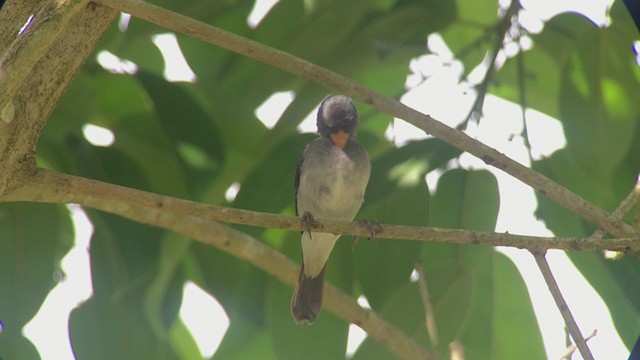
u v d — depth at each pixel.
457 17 11.22
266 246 10.83
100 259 10.93
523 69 11.25
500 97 12.23
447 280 10.53
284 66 8.00
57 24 6.52
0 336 10.54
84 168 10.66
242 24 11.85
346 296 10.76
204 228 10.48
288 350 10.91
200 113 10.96
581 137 10.59
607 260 10.02
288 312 11.04
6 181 7.37
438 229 8.38
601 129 10.56
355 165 10.80
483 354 11.20
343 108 11.08
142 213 10.12
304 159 10.92
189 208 7.94
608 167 10.54
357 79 12.30
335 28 11.23
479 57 12.10
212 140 10.99
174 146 11.08
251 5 11.71
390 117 12.38
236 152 11.61
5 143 7.12
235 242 10.59
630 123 10.53
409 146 10.27
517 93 12.18
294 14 11.45
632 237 8.15
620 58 10.58
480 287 11.23
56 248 10.70
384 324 10.71
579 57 10.67
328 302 10.69
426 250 10.88
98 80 11.09
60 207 11.23
